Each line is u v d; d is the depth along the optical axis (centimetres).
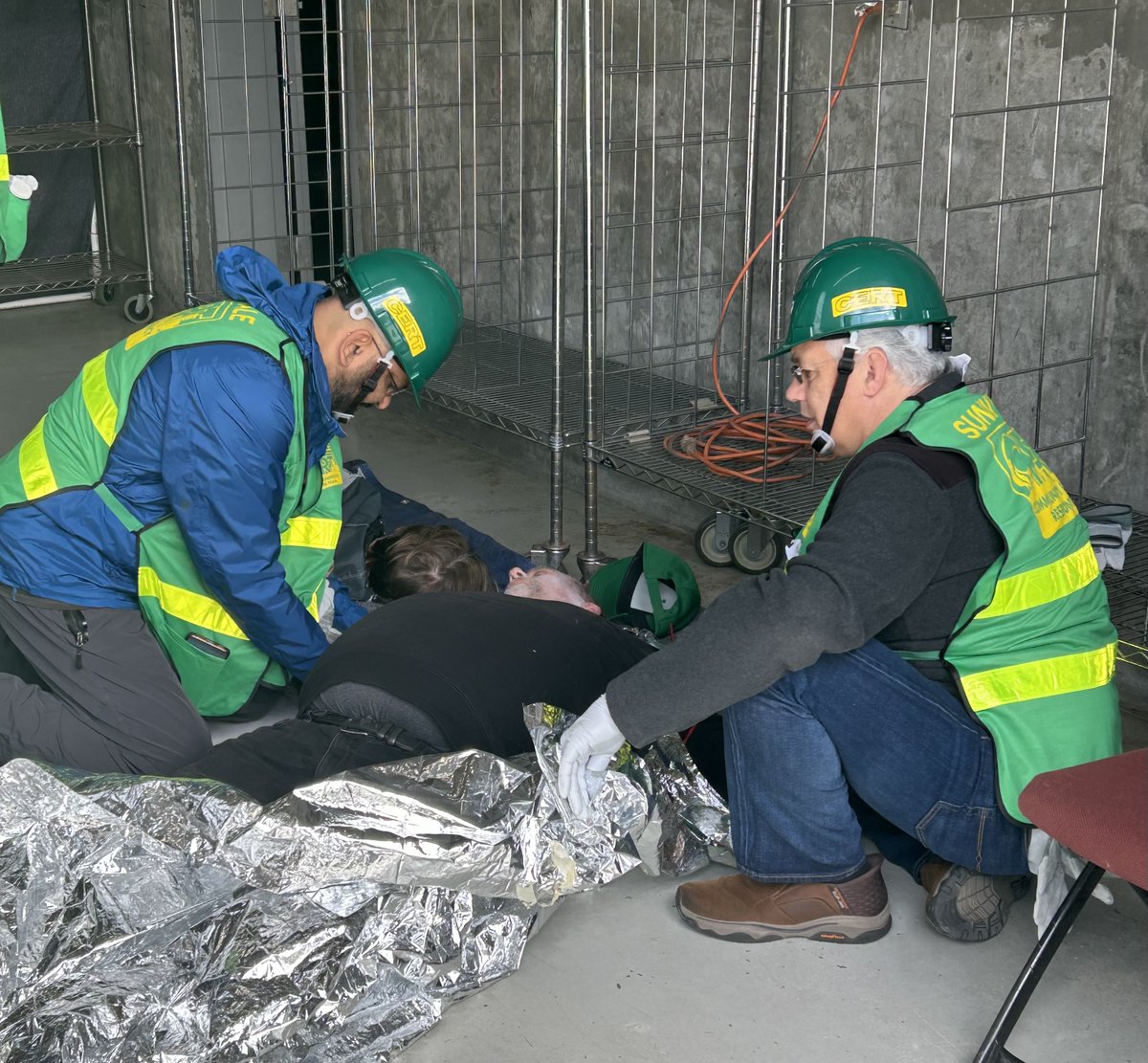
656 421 376
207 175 497
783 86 344
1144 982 211
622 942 221
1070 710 198
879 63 345
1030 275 327
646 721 188
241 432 229
